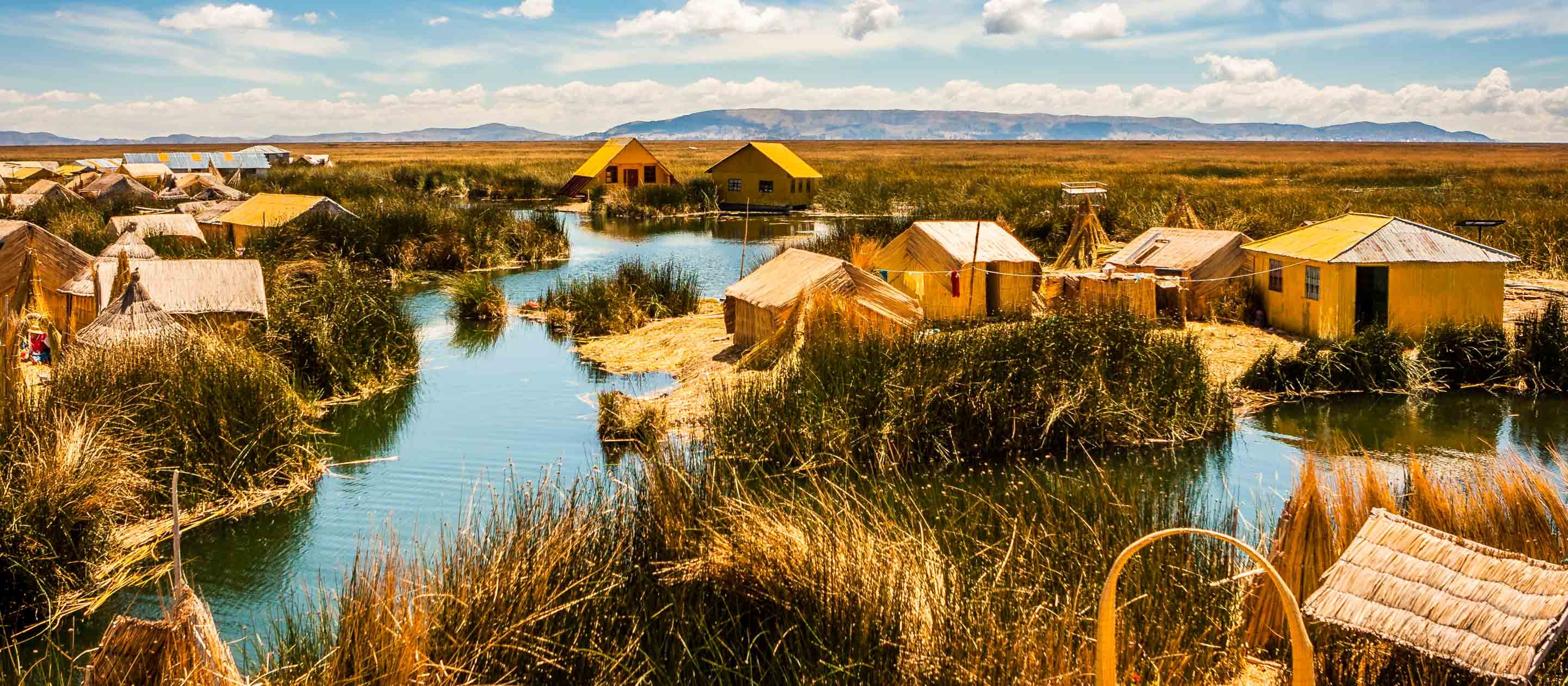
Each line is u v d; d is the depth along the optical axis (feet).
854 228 93.09
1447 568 15.57
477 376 50.78
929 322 52.08
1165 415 39.55
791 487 33.27
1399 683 17.49
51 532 26.45
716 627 19.45
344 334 48.80
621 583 20.25
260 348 45.42
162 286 47.19
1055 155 384.68
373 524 31.48
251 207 93.30
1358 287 51.16
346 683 16.75
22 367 39.88
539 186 188.24
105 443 29.63
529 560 19.89
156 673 14.70
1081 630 18.25
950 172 216.33
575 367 52.47
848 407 36.91
